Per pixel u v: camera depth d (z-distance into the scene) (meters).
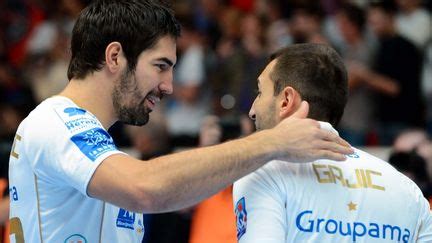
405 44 15.00
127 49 5.29
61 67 17.73
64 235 5.23
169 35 5.38
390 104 14.75
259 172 5.04
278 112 5.25
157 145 10.91
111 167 4.83
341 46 15.41
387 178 5.23
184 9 17.44
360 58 15.02
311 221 4.94
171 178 4.73
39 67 18.23
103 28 5.30
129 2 5.32
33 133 5.16
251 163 4.81
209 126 10.98
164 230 9.92
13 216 5.45
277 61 5.32
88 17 5.38
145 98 5.38
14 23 20.69
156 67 5.34
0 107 15.73
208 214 9.83
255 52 15.33
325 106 5.20
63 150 4.99
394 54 14.91
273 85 5.28
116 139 13.16
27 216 5.31
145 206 4.75
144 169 4.76
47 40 19.53
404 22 16.81
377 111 14.70
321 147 4.86
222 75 15.34
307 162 4.89
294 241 4.94
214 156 4.78
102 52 5.30
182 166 4.75
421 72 15.17
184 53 16.62
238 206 5.09
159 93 5.41
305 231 4.93
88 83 5.36
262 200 4.94
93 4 5.40
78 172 4.89
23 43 20.42
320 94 5.18
